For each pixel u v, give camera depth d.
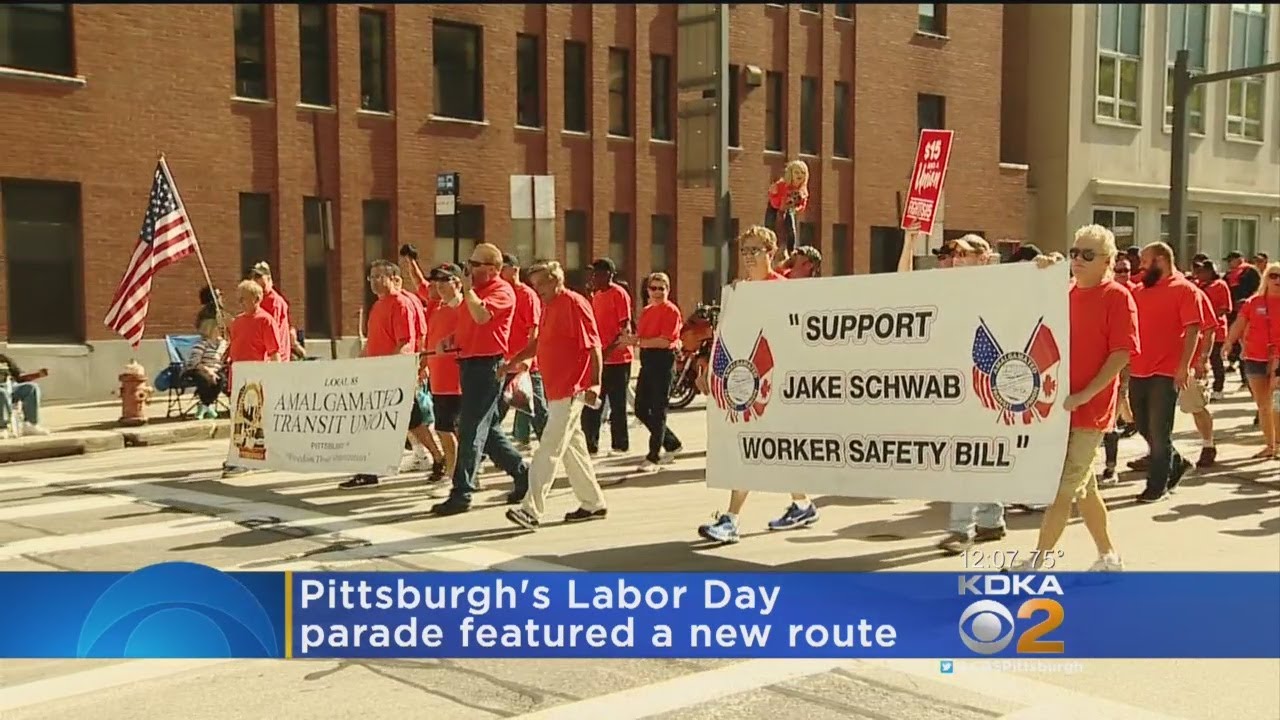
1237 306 16.53
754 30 25.56
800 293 6.34
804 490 6.34
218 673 4.85
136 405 13.51
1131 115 32.75
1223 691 4.64
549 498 8.88
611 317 10.70
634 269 23.69
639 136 23.66
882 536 7.36
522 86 22.19
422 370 9.39
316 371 9.20
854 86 27.42
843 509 8.33
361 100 19.94
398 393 8.76
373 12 20.12
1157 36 33.03
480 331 7.98
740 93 25.28
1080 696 4.59
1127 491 8.98
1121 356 5.56
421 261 20.56
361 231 19.88
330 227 16.50
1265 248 36.16
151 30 17.30
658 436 10.44
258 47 18.72
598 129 23.06
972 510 6.90
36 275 16.52
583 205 22.95
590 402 7.77
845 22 27.28
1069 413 5.58
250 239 18.66
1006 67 32.22
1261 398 10.62
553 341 7.55
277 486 9.45
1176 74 20.28
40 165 16.33
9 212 16.22
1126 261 10.97
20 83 16.11
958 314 5.84
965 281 5.83
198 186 17.86
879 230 28.39
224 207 18.14
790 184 10.49
